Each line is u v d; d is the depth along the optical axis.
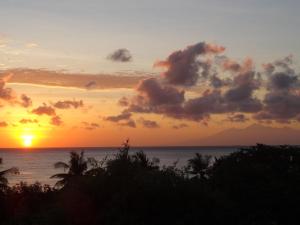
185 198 28.78
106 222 27.56
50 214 28.78
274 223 34.25
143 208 27.95
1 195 56.59
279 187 35.59
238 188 36.09
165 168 31.31
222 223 29.19
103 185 29.20
